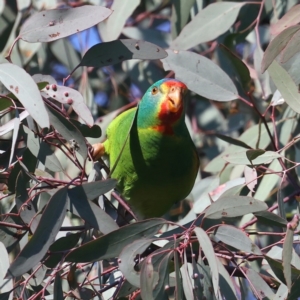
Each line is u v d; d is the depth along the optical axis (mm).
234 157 6516
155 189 7637
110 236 5305
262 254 5445
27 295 6145
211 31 8523
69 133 6031
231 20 8562
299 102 6676
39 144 6305
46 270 6055
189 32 8523
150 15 11070
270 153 6328
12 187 6238
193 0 8742
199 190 8672
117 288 6004
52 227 5184
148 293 5055
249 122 10367
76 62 10328
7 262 5465
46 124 5219
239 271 6281
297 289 5672
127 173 7531
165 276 5250
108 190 5438
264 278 6449
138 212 7934
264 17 9211
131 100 10859
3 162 6539
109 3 10352
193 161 7793
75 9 6094
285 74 6719
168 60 7523
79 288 5805
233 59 6977
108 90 11289
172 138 7301
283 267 5223
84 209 5359
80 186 5375
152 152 7336
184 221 7762
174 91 7199
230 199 5535
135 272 5184
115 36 8219
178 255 5453
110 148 7699
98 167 6582
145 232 5391
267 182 8000
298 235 6488
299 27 6074
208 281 5379
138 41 6359
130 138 7371
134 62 10258
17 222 6109
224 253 6086
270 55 6133
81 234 5961
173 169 7504
